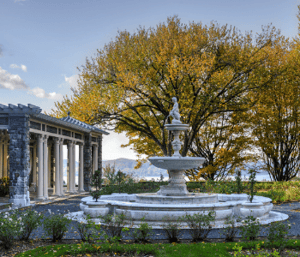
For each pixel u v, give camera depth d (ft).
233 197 49.16
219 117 90.02
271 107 81.51
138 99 78.28
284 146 87.30
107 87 82.28
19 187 55.67
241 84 77.00
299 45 79.05
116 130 90.53
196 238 28.81
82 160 86.53
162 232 32.48
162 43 75.05
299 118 79.00
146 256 23.66
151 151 91.25
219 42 77.51
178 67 71.61
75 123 75.82
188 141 78.79
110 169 97.45
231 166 86.74
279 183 76.18
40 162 62.64
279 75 78.74
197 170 92.43
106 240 25.70
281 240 25.18
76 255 23.77
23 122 56.44
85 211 39.11
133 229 33.73
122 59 77.15
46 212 46.42
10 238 26.13
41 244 27.48
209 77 76.23
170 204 38.22
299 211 48.52
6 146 74.49
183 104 73.97
